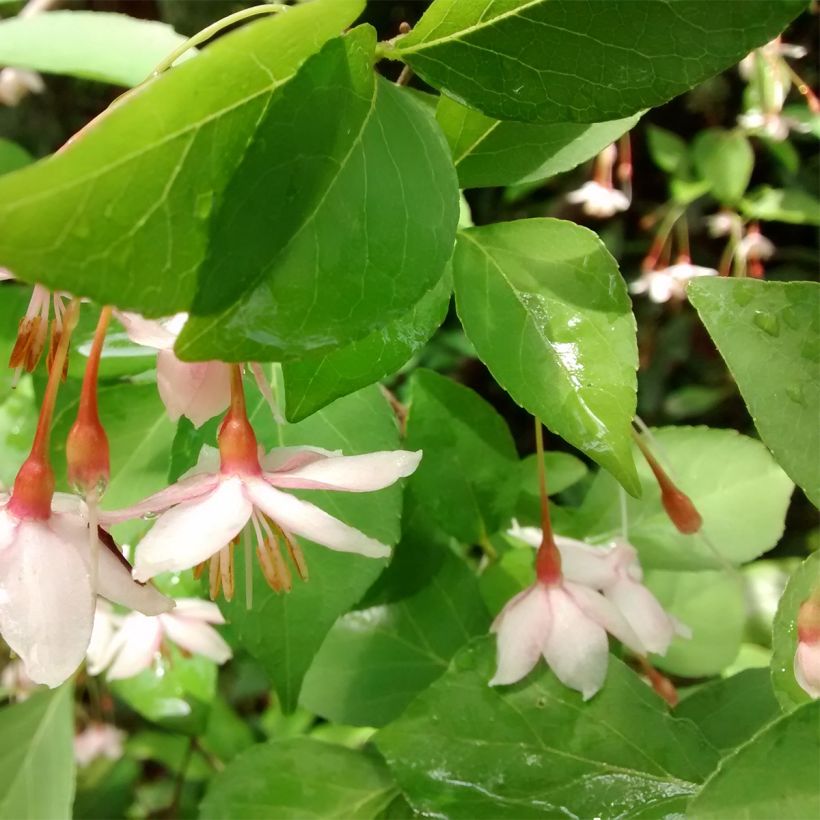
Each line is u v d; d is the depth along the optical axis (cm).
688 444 16
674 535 16
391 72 17
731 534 15
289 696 11
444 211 8
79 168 6
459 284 11
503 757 12
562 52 9
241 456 9
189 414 9
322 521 9
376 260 8
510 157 11
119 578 9
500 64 9
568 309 11
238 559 12
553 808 11
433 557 15
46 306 10
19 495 9
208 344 7
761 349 10
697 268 32
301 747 14
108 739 27
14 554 9
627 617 13
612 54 9
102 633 16
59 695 15
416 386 15
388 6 31
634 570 13
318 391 9
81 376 14
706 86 36
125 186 6
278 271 7
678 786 11
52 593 9
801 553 34
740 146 31
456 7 9
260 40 7
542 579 12
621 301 10
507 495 15
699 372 38
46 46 14
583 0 8
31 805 14
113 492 14
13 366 10
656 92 9
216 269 7
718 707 14
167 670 18
